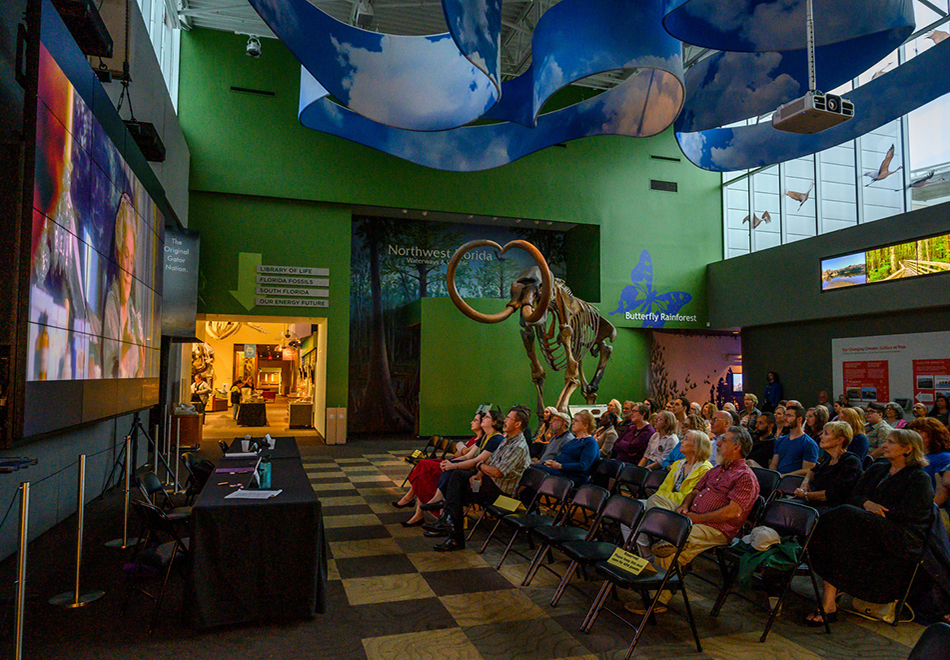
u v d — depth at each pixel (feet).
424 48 20.16
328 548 18.08
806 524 12.62
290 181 48.39
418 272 57.26
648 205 57.93
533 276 28.99
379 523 21.21
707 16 18.79
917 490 12.47
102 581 14.88
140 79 31.01
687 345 59.41
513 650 11.35
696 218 59.21
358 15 42.83
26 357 12.60
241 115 47.70
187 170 45.24
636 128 23.53
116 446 28.58
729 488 13.91
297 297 48.29
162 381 41.01
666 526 12.46
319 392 52.26
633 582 11.20
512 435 19.40
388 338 56.34
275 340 86.33
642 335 57.62
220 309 46.73
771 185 55.72
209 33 47.50
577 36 18.02
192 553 12.04
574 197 56.03
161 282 28.78
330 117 24.91
